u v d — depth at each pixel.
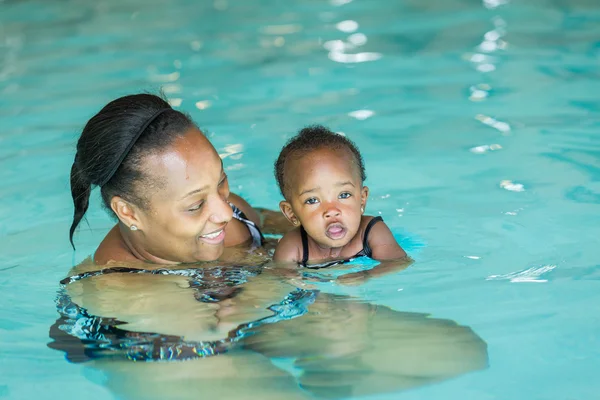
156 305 3.07
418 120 5.46
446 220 3.86
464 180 4.38
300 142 3.67
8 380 2.65
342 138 3.71
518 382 2.49
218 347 2.79
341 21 8.66
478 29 7.87
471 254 3.48
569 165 4.46
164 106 3.16
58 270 3.55
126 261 3.39
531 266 3.32
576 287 3.10
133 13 9.57
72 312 3.06
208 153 3.08
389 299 3.08
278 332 2.85
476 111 5.57
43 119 5.86
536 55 6.87
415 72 6.66
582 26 7.70
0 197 4.46
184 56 7.57
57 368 2.72
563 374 2.52
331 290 3.19
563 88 5.93
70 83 6.83
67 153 5.11
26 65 7.52
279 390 2.51
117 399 2.52
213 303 3.09
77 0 10.21
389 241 3.56
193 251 3.27
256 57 7.44
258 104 6.00
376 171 4.57
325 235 3.51
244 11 9.43
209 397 2.48
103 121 3.08
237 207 3.81
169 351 2.77
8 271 3.54
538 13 8.31
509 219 3.83
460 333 2.78
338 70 6.86
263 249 3.71
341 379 2.55
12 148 5.25
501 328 2.82
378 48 7.50
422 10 8.87
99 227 4.07
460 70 6.61
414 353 2.67
